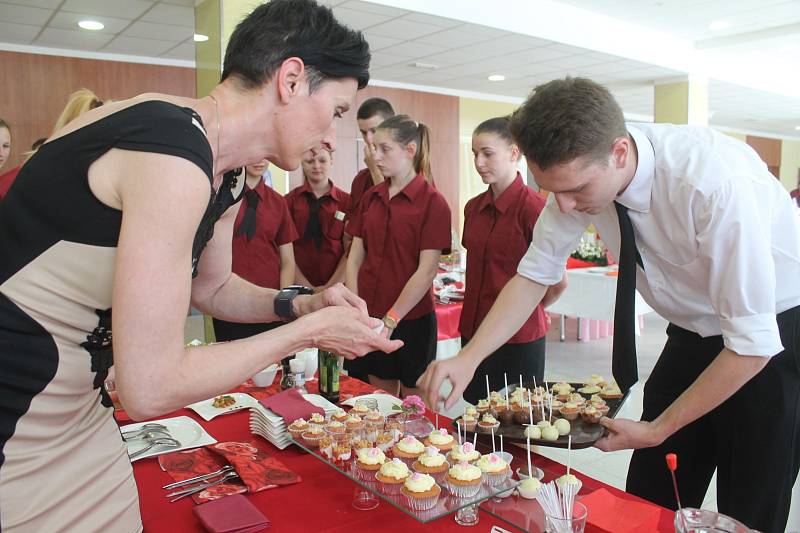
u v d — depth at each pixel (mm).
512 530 1093
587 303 5145
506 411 1609
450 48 6973
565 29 6684
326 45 924
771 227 1360
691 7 6602
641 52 7602
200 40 4898
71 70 6645
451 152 9969
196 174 812
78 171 814
